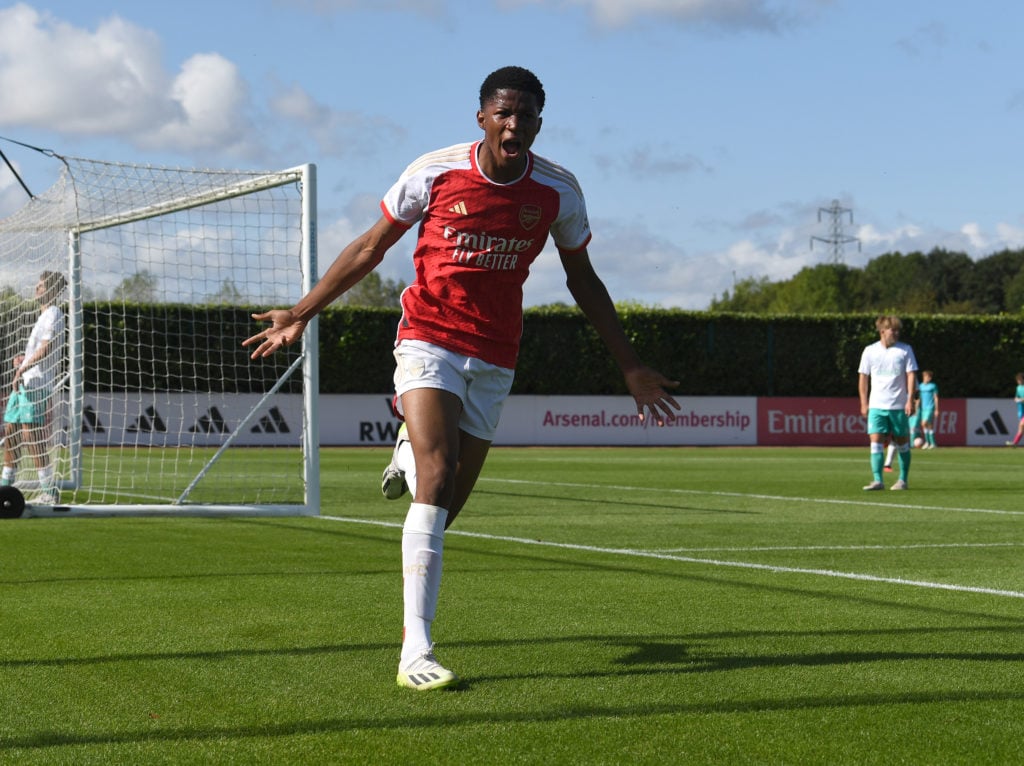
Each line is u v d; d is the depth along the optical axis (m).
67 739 2.90
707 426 29.39
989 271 95.75
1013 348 32.03
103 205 9.91
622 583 5.65
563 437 28.64
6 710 3.19
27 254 11.45
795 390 31.08
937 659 3.91
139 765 2.69
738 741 2.92
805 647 4.11
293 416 22.22
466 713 3.17
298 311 3.89
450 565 6.29
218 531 8.10
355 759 2.74
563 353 29.56
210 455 19.19
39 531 8.08
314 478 9.33
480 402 4.00
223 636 4.23
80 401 12.08
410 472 4.09
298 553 6.79
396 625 4.46
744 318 30.80
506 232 3.85
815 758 2.79
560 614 4.76
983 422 30.62
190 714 3.15
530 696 3.37
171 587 5.42
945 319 31.77
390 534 7.89
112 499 11.14
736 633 4.36
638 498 11.62
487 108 3.74
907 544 7.59
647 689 3.46
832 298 89.19
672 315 30.33
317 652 3.96
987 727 3.07
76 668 3.70
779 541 7.73
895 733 3.01
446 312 3.91
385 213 3.90
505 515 9.64
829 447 28.73
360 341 28.05
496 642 4.17
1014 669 3.77
